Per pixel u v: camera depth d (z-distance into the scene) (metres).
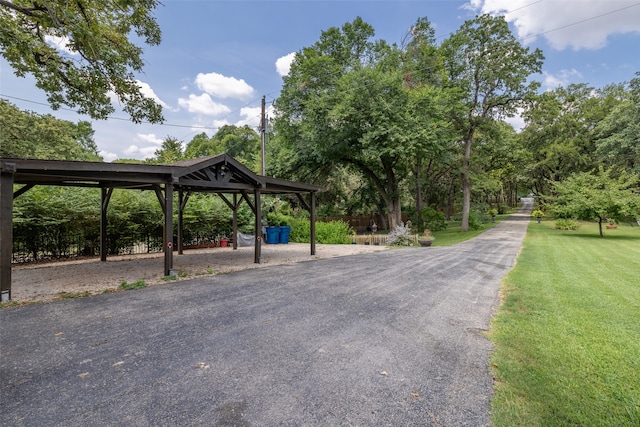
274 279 6.96
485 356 3.20
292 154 19.89
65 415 2.21
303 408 2.30
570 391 2.54
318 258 10.54
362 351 3.30
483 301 5.30
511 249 13.05
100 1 8.24
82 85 9.76
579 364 2.99
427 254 11.66
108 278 7.06
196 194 15.20
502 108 23.20
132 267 8.62
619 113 27.02
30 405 2.32
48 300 5.21
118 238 11.67
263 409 2.29
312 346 3.41
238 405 2.34
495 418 2.20
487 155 26.00
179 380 2.69
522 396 2.48
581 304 5.04
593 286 6.32
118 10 9.07
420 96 16.61
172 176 7.17
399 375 2.80
